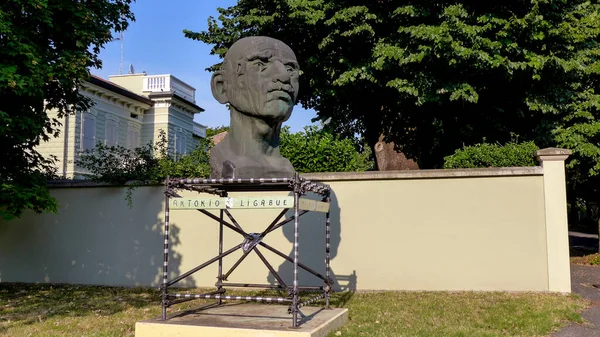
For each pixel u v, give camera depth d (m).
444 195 8.73
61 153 21.80
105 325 6.23
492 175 8.54
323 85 14.67
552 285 8.24
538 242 8.36
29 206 8.91
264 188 6.58
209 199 5.51
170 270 9.70
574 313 6.67
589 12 14.14
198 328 5.26
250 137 6.67
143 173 10.01
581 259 14.03
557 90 13.32
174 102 28.59
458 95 12.41
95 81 22.91
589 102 13.52
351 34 13.00
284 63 6.59
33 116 9.38
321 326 5.30
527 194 8.45
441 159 16.12
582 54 13.47
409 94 13.48
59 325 6.23
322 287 6.52
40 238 10.46
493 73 13.05
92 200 10.26
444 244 8.67
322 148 11.45
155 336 5.40
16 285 9.99
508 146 9.57
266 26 14.39
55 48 9.91
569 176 15.96
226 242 9.48
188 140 31.05
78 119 22.41
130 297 8.45
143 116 28.08
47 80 8.98
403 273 8.78
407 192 8.87
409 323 6.15
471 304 7.27
